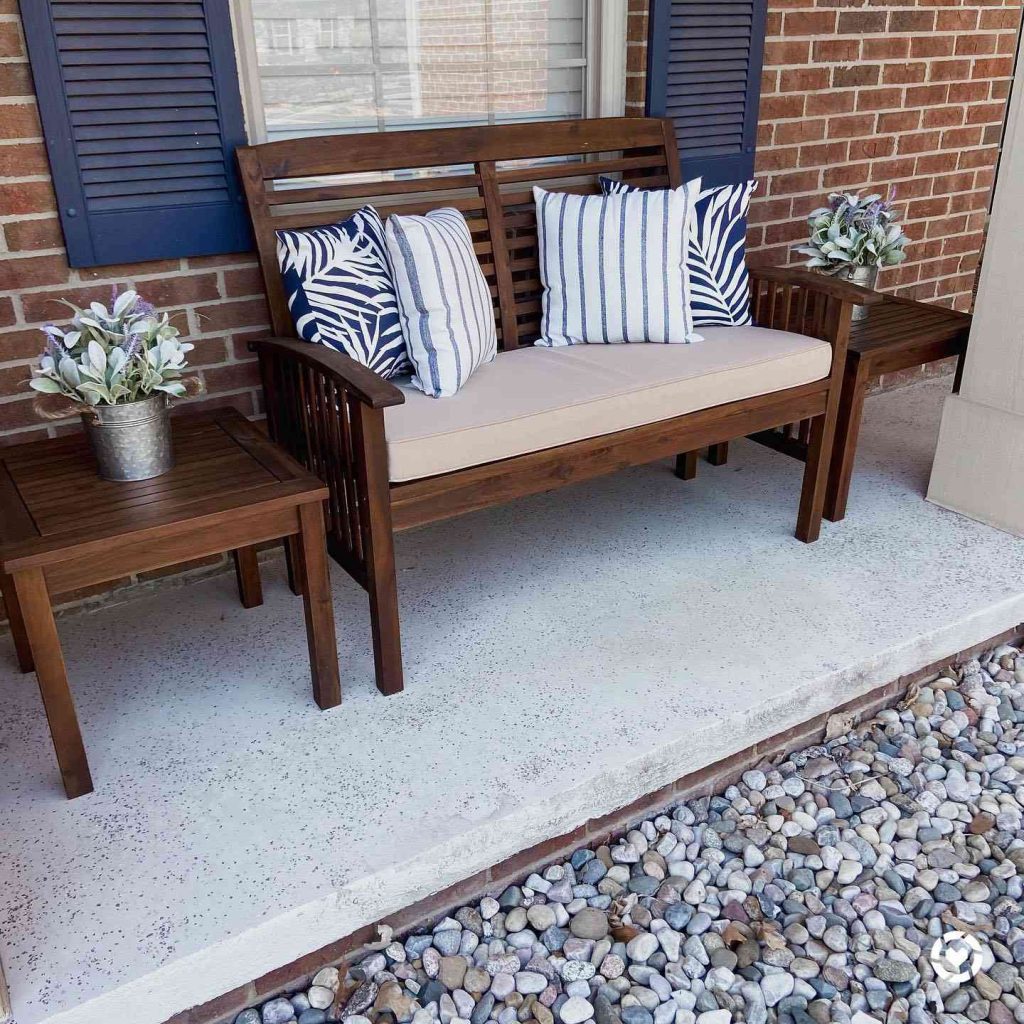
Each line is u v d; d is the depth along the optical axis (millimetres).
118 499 1676
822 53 2936
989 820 1863
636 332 2367
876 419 3344
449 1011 1485
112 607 2281
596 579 2355
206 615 2240
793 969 1563
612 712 1864
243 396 2338
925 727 2123
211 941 1387
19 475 1781
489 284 2424
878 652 2045
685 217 2355
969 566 2395
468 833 1580
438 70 2457
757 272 2551
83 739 1811
